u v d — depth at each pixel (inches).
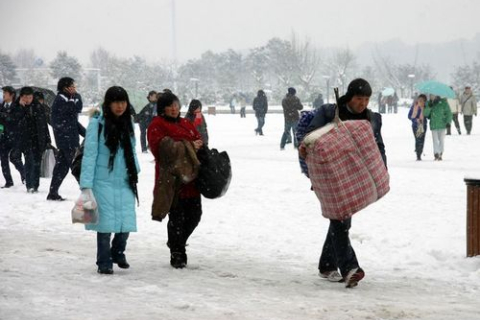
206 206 1061.8
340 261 615.2
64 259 721.0
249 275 661.9
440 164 1707.7
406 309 541.0
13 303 538.0
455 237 823.1
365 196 599.8
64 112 1105.4
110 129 640.4
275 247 795.4
